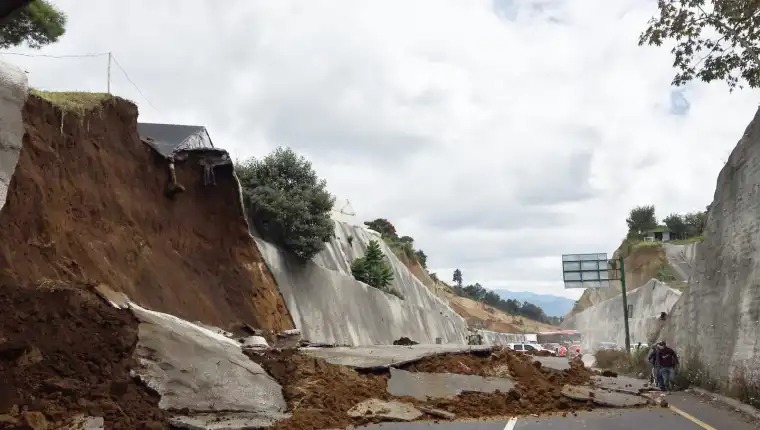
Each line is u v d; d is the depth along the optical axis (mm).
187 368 12344
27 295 11539
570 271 40094
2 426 8125
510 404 14391
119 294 16875
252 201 34531
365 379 15070
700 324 22703
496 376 17203
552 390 15914
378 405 13211
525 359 19031
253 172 35625
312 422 11641
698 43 20031
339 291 40500
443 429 11656
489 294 167625
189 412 11172
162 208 23453
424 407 13500
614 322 65375
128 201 21188
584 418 13164
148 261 20922
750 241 18469
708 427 12008
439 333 61875
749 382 15680
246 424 10789
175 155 25422
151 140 27297
